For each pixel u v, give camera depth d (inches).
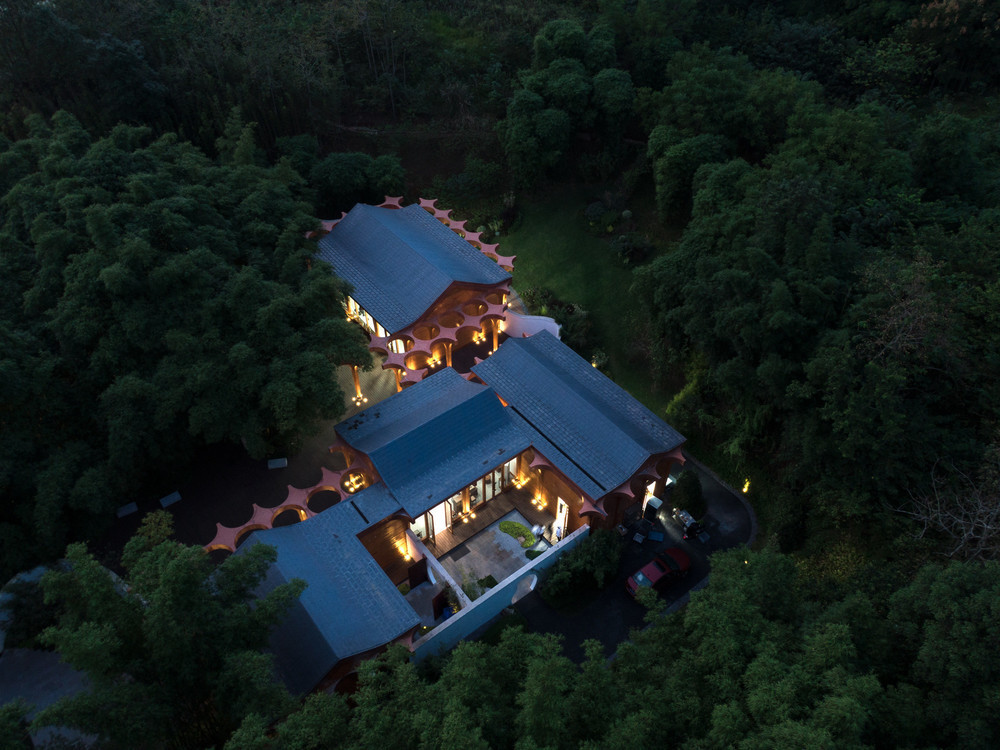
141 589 799.7
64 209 1376.7
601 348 1903.3
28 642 1147.9
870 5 2418.8
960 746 692.7
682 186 1937.7
